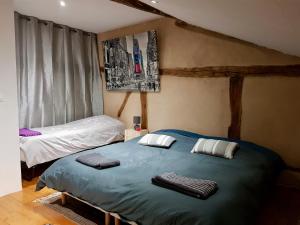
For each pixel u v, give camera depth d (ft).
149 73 14.74
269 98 11.41
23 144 11.41
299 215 8.83
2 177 10.10
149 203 6.56
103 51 16.74
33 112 14.17
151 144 11.91
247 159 9.80
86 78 17.04
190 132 13.41
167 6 7.82
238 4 5.12
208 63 12.92
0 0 9.54
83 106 16.90
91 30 16.62
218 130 12.92
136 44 14.93
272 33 7.39
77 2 11.48
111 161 9.04
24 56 13.65
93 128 14.48
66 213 8.90
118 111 16.99
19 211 9.03
